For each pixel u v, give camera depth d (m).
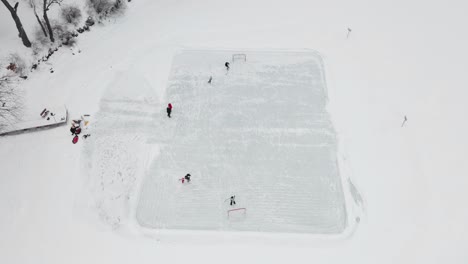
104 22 38.97
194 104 32.66
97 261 23.31
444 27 38.09
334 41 37.50
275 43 37.56
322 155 29.30
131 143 29.73
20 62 32.88
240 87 34.03
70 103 31.47
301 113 31.98
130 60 35.72
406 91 32.69
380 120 30.86
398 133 29.91
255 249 24.23
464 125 30.06
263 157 29.27
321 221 25.88
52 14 37.41
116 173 27.94
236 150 29.70
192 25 39.34
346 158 28.83
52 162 27.47
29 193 25.72
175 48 37.12
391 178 27.38
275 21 39.66
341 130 30.58
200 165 28.81
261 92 33.59
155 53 36.59
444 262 23.31
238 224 25.78
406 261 23.45
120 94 32.72
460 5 40.31
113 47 36.78
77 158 27.80
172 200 26.95
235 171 28.47
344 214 26.20
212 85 34.16
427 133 29.70
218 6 41.22
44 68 33.75
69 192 25.95
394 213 25.61
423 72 34.09
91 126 30.06
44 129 29.47
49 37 35.75
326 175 28.20
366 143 29.52
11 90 29.58
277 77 34.78
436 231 24.59
